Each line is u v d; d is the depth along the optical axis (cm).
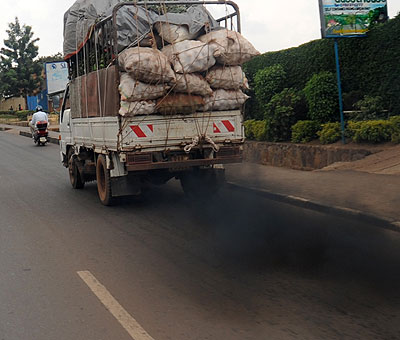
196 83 951
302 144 1521
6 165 1964
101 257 716
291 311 508
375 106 1394
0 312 527
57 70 3419
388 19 1434
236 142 1027
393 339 442
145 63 907
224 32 962
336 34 1417
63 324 493
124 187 1030
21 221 970
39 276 639
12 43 6550
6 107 7500
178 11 1059
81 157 1223
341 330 461
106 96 1002
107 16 1022
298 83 1712
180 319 496
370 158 1256
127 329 476
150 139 972
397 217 799
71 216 1004
